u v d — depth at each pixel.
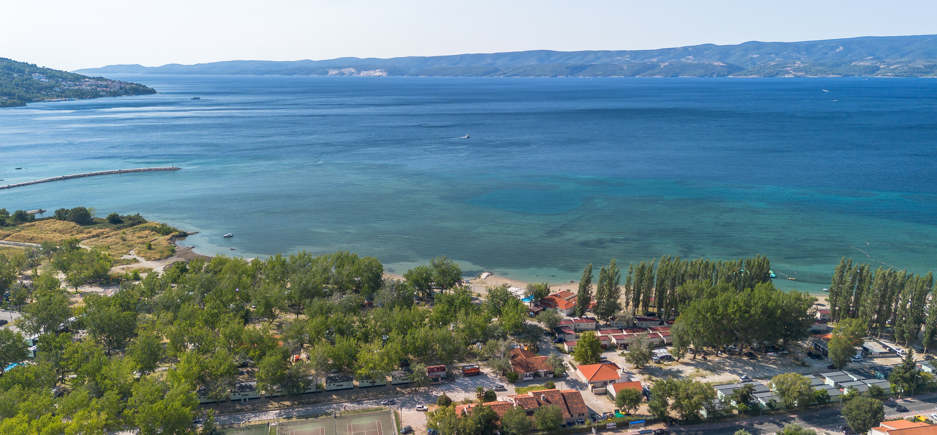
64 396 109.31
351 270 172.75
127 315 136.12
